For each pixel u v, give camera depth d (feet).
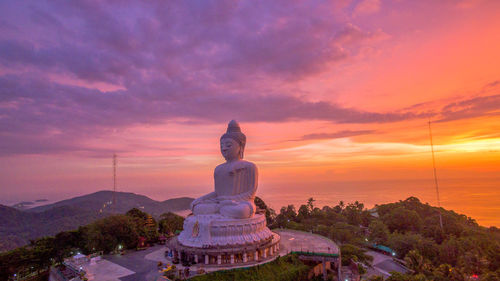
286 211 346.74
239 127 176.24
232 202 158.20
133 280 134.31
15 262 160.25
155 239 202.08
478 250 206.08
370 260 203.92
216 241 144.25
